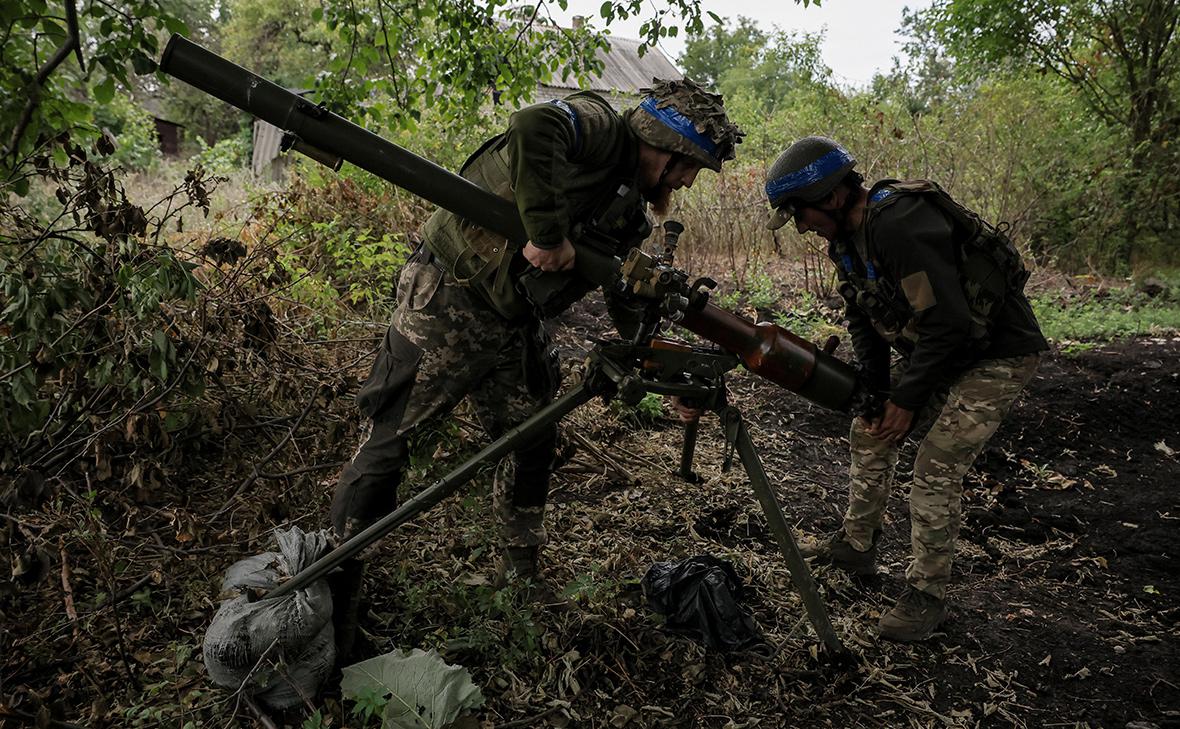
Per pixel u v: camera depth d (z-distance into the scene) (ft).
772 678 7.72
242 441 10.04
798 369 7.11
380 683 6.47
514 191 5.92
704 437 13.28
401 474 7.29
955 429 8.09
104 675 6.70
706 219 24.22
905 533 11.09
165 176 37.73
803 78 26.58
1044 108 25.49
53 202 13.28
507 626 7.44
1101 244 24.73
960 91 26.86
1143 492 12.30
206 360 8.48
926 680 7.97
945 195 7.58
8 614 6.99
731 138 6.49
